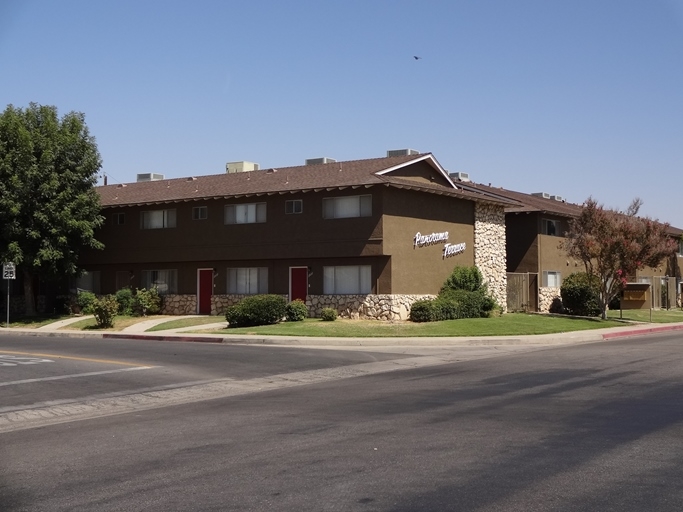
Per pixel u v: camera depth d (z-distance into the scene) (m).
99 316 33.12
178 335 28.42
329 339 26.16
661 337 29.50
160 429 11.31
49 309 43.34
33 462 9.25
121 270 40.84
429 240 34.88
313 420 11.54
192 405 13.95
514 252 43.12
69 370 18.48
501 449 9.12
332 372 18.44
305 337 26.86
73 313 41.09
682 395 13.27
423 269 34.47
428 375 17.38
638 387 14.34
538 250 42.34
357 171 34.22
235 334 27.89
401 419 11.39
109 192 43.38
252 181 37.56
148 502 7.20
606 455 8.72
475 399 13.33
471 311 34.31
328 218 33.69
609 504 6.79
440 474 7.95
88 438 10.79
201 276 38.03
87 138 39.41
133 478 8.19
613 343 26.52
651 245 35.78
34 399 14.62
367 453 9.05
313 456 8.97
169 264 39.16
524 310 41.31
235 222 36.50
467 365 19.38
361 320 32.44
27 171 36.62
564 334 29.45
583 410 11.87
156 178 48.62
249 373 18.22
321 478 7.90
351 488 7.46
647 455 8.70
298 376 17.81
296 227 34.50
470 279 35.78
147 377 17.42
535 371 17.47
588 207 36.62
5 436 11.28
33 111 38.88
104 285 41.34
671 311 48.41
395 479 7.77
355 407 12.75
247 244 35.97
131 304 38.44
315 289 34.16
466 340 26.50
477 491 7.26
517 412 11.81
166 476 8.22
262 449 9.47
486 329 29.84
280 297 31.94
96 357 21.34
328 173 35.41
